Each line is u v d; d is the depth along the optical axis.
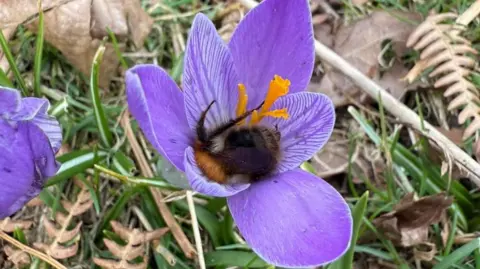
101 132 0.11
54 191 0.11
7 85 0.11
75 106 0.12
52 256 0.10
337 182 0.12
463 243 0.12
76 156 0.11
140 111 0.08
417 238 0.11
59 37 0.12
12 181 0.08
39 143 0.08
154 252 0.11
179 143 0.09
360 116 0.12
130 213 0.11
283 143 0.09
